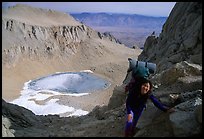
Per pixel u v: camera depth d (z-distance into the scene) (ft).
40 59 465.88
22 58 433.89
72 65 500.74
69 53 526.57
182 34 78.48
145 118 28.94
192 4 84.74
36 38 488.44
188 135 21.70
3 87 329.52
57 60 492.54
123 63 515.91
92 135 29.17
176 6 98.94
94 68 486.79
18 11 593.83
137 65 24.35
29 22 530.27
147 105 31.94
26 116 46.91
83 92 336.29
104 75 458.50
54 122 47.37
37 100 274.57
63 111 239.71
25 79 389.19
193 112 24.27
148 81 24.07
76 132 32.07
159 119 26.50
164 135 23.30
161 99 34.58
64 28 554.87
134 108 24.72
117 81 437.99
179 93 38.09
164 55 80.89
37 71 431.02
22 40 455.22
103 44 604.49
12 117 43.57
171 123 23.26
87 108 248.11
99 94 333.21
